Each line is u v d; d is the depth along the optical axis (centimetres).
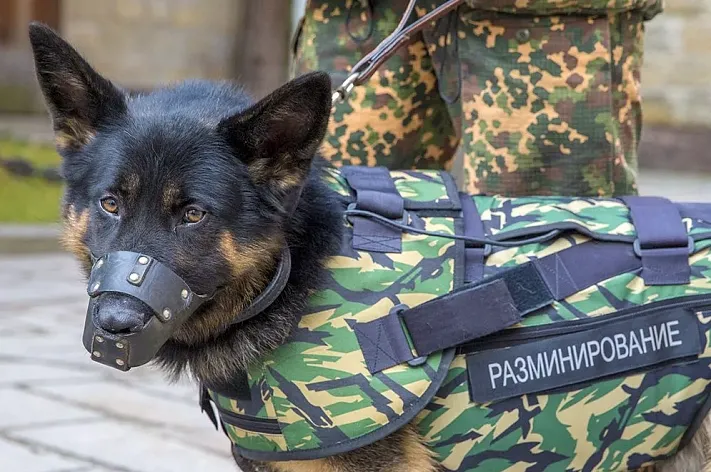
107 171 254
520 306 270
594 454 279
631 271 276
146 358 238
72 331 645
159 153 252
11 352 584
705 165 1262
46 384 519
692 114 1284
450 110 359
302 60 374
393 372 261
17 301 741
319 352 261
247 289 264
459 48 340
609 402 274
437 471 277
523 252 276
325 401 259
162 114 266
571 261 275
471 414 271
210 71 1506
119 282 235
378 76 358
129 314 231
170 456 416
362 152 364
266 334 263
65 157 274
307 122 255
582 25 325
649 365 274
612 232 280
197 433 448
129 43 1493
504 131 333
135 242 245
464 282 270
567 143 330
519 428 273
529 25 327
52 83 270
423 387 261
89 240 257
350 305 264
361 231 273
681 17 1281
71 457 411
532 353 270
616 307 273
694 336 276
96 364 563
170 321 239
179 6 1488
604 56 325
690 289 277
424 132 373
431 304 265
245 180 260
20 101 1559
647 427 278
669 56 1295
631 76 339
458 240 273
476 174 341
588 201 293
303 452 262
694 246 279
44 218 1064
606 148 330
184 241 249
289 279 265
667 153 1290
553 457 278
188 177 251
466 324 265
